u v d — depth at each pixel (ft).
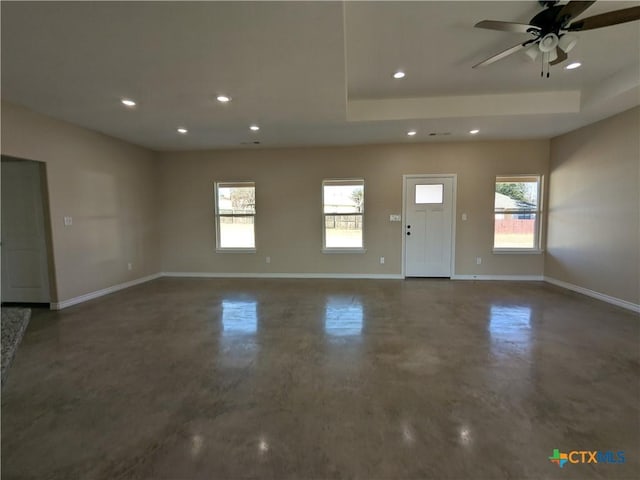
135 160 19.01
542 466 5.32
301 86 10.56
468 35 9.12
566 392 7.39
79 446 5.82
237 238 21.04
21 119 12.33
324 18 6.95
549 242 18.49
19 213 14.02
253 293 16.67
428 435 6.05
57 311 13.71
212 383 7.91
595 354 9.27
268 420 6.52
